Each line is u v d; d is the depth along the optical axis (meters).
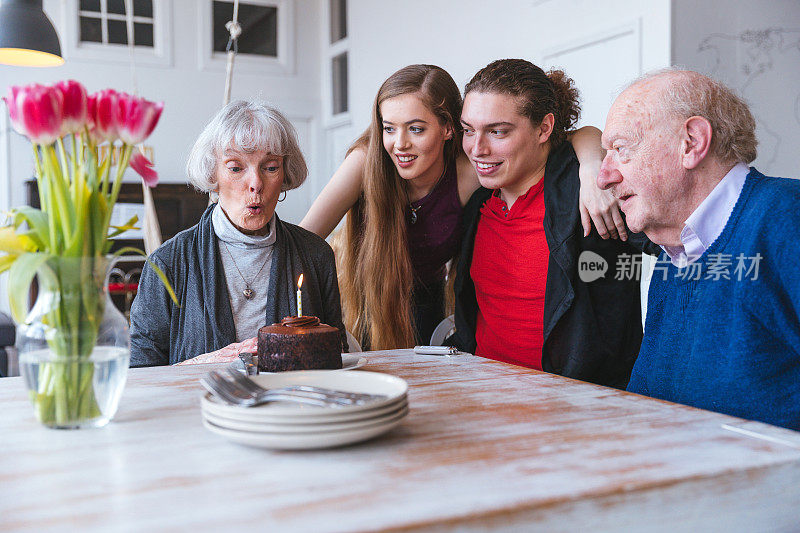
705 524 0.69
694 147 1.21
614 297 1.70
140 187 4.91
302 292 1.69
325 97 6.31
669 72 1.28
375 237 1.94
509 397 1.02
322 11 6.29
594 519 0.64
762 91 3.13
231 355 1.40
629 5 3.21
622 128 1.26
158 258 1.62
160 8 5.68
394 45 5.28
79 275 0.85
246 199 1.59
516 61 1.72
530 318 1.78
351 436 0.75
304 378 0.96
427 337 2.17
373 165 1.92
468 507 0.60
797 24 3.16
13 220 0.88
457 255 2.05
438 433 0.84
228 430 0.77
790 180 1.18
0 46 3.08
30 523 0.58
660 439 0.81
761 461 0.72
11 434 0.85
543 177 1.77
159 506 0.62
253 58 6.08
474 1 4.37
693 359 1.24
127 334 0.91
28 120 0.80
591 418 0.90
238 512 0.60
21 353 0.86
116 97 0.85
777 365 1.14
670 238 1.30
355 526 0.56
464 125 1.75
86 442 0.82
